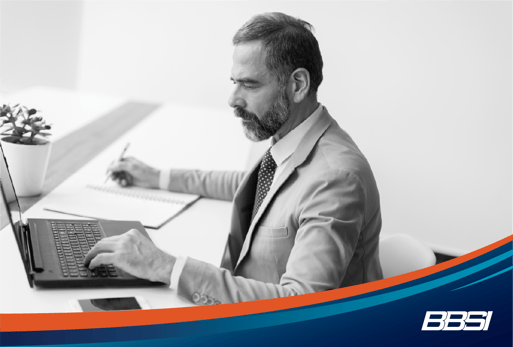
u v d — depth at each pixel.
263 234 1.27
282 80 1.26
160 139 2.43
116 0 4.53
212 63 4.45
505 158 3.43
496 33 3.36
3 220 1.35
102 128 2.48
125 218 1.46
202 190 1.76
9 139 1.51
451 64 3.48
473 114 3.47
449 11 3.45
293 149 1.33
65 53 4.86
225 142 2.53
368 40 3.68
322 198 1.16
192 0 4.38
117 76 4.66
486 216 3.51
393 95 3.65
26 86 5.00
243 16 4.30
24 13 4.87
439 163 3.58
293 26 1.28
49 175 1.74
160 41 4.51
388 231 3.74
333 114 3.82
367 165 1.26
